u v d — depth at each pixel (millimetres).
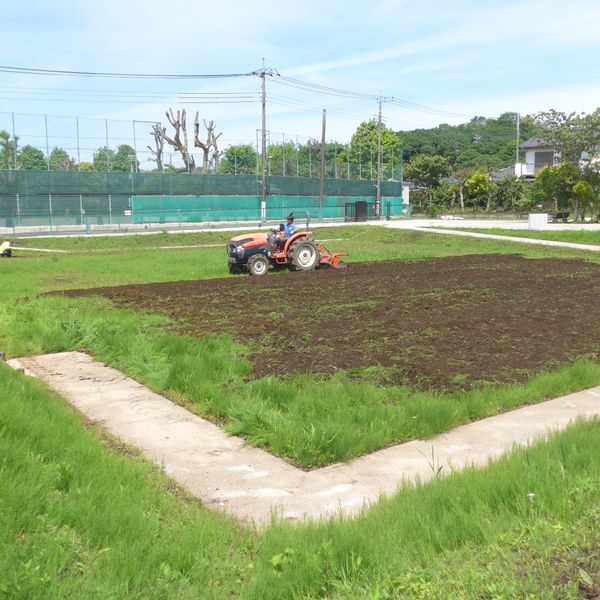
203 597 3463
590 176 47438
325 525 4102
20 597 3238
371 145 90688
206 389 7340
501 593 3240
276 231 21047
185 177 49156
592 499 4199
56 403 6770
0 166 41438
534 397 7238
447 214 72438
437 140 120562
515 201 69750
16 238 36156
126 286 16547
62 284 17453
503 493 4328
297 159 58156
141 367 8570
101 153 45250
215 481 5258
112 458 5312
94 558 3736
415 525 4004
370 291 15203
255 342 9844
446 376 7969
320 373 8078
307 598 3395
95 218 44688
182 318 11914
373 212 60438
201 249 32719
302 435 5871
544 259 23203
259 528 4414
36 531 3906
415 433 6184
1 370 7664
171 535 4039
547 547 3639
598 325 11078
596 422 5906
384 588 3383
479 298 14016
